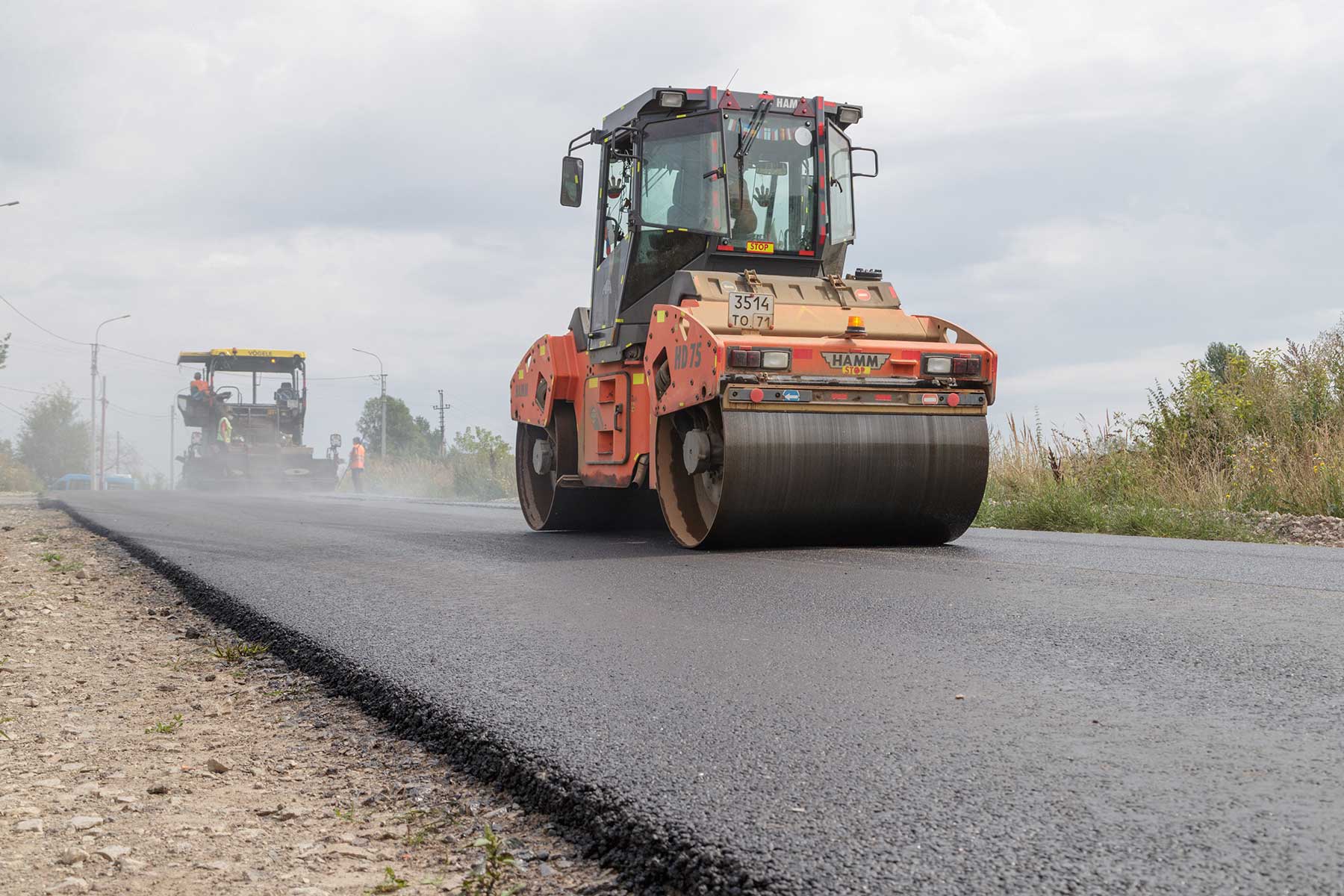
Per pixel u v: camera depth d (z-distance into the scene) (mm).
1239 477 11836
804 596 5297
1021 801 2299
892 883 1931
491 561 7453
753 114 8859
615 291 9125
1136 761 2557
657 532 10422
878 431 7484
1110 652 3795
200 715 3938
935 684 3383
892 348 7551
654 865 2178
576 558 7520
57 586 7672
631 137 9086
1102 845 2045
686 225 8750
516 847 2445
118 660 5023
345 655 4258
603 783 2561
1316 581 5469
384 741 3363
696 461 7543
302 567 7391
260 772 3197
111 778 3184
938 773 2506
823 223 8883
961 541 8312
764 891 1952
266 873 2410
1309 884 1849
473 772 2955
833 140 9070
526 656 4070
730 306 7602
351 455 32531
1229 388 13930
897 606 4918
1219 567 6188
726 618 4711
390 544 9156
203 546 9289
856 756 2654
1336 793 2303
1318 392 13219
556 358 10188
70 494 27812
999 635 4145
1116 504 11500
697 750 2768
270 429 33469
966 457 7660
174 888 2336
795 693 3316
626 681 3568
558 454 10172
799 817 2268
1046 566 6336
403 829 2643
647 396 8586
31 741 3641
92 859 2510
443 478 30172
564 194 9406
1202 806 2236
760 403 7270
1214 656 3688
